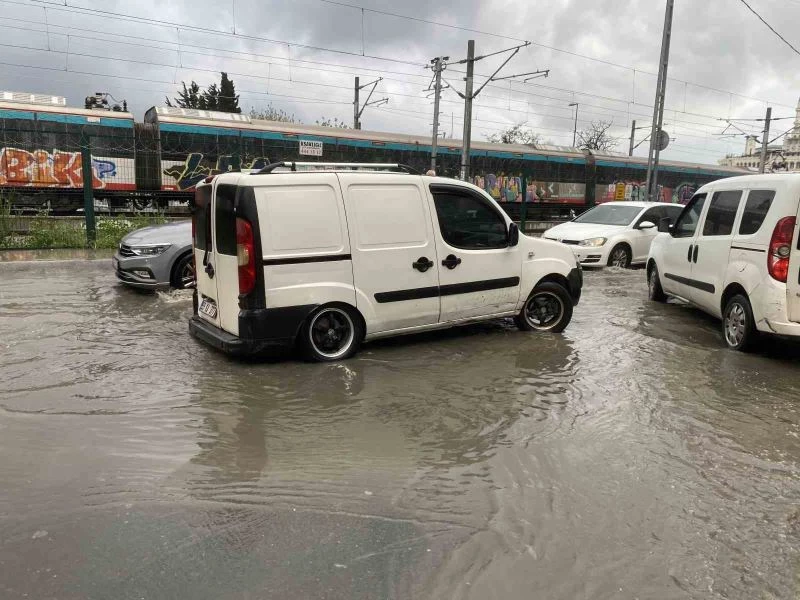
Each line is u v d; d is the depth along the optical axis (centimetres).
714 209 736
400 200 580
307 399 466
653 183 2281
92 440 383
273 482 335
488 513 309
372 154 2634
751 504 326
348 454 373
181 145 2248
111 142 2123
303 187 530
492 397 479
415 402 464
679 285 810
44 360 546
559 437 406
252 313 517
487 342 644
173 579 249
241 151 2348
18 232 1287
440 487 335
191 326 599
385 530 290
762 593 254
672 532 296
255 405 451
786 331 582
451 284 614
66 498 312
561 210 3092
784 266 580
